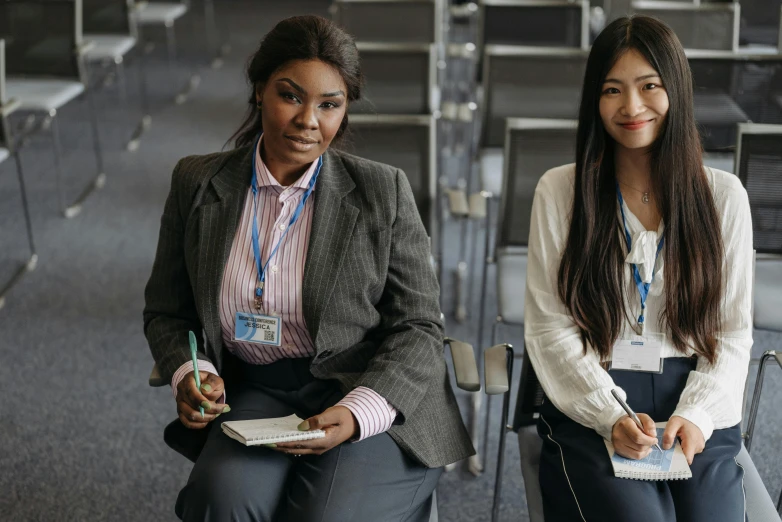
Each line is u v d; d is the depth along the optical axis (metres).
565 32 4.25
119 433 2.75
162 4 6.18
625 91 1.74
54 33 4.31
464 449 1.84
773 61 3.02
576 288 1.85
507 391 1.85
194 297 1.84
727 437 1.77
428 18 4.38
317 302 1.75
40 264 3.83
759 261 2.69
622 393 1.78
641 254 1.81
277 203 1.79
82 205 4.38
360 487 1.65
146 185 4.62
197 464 1.69
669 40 1.72
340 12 4.40
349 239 1.77
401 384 1.72
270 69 1.68
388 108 3.61
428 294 1.86
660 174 1.79
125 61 6.86
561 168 1.95
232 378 1.92
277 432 1.64
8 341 3.27
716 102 3.09
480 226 4.22
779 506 2.15
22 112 5.57
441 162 4.51
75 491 2.48
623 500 1.62
